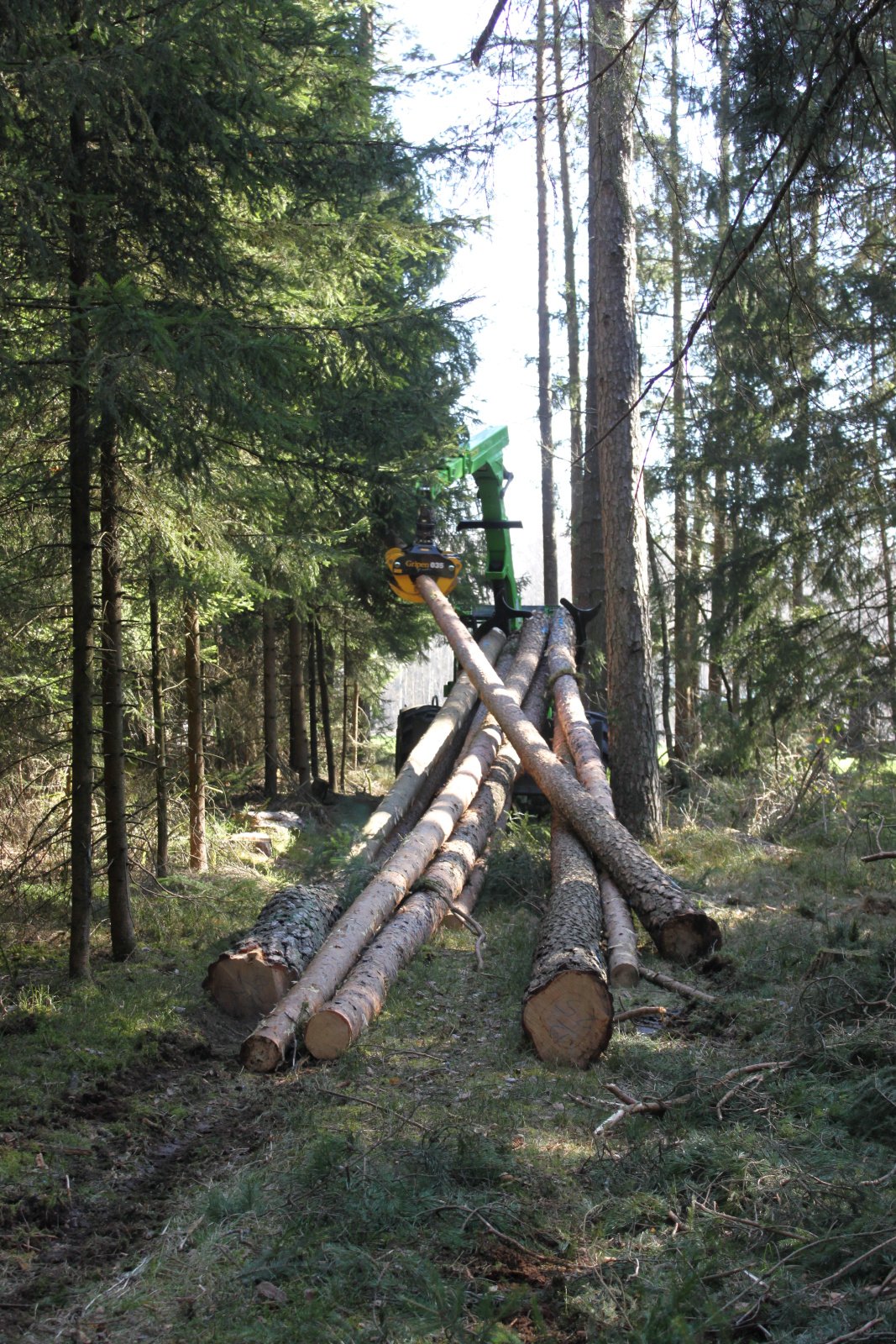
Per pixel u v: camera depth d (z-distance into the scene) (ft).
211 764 46.44
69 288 19.27
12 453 22.67
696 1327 9.70
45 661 24.99
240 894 30.14
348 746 79.00
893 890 29.99
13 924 25.03
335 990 20.36
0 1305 11.24
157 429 18.62
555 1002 18.38
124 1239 12.60
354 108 23.72
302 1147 14.65
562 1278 11.36
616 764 36.55
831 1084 15.56
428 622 55.77
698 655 53.52
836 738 43.32
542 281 63.62
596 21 14.93
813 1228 11.64
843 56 12.01
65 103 17.35
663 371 13.20
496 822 33.40
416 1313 10.54
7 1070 17.03
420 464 27.58
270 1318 10.73
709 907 28.17
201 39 19.11
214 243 21.20
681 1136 14.55
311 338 22.09
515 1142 14.84
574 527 59.00
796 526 47.06
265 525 27.86
